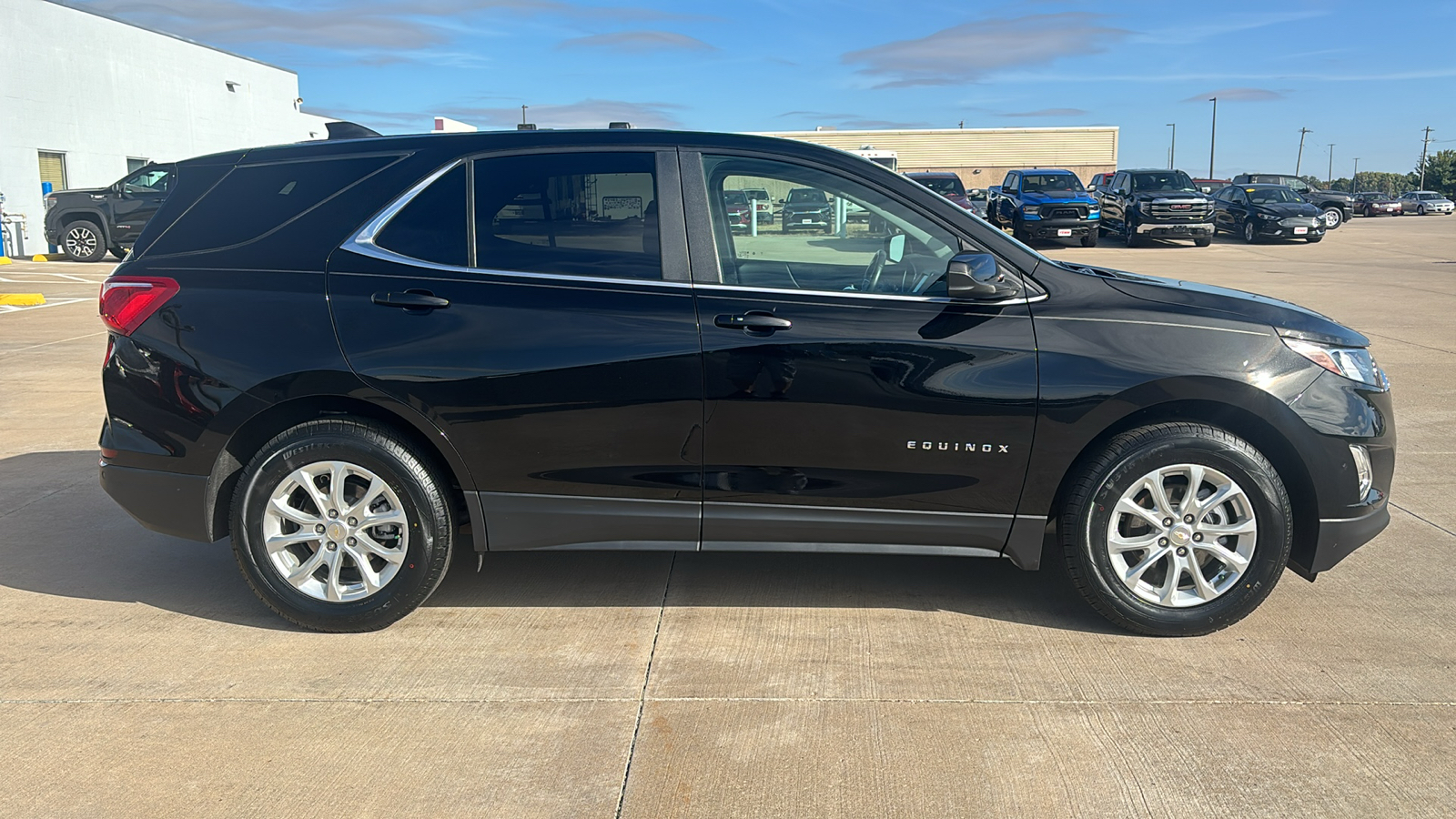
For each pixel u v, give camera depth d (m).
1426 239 28.66
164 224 3.79
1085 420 3.48
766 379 3.50
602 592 4.11
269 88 33.00
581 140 3.67
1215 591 3.59
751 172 3.60
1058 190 26.59
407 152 3.71
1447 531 4.77
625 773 2.81
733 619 3.84
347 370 3.54
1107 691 3.26
